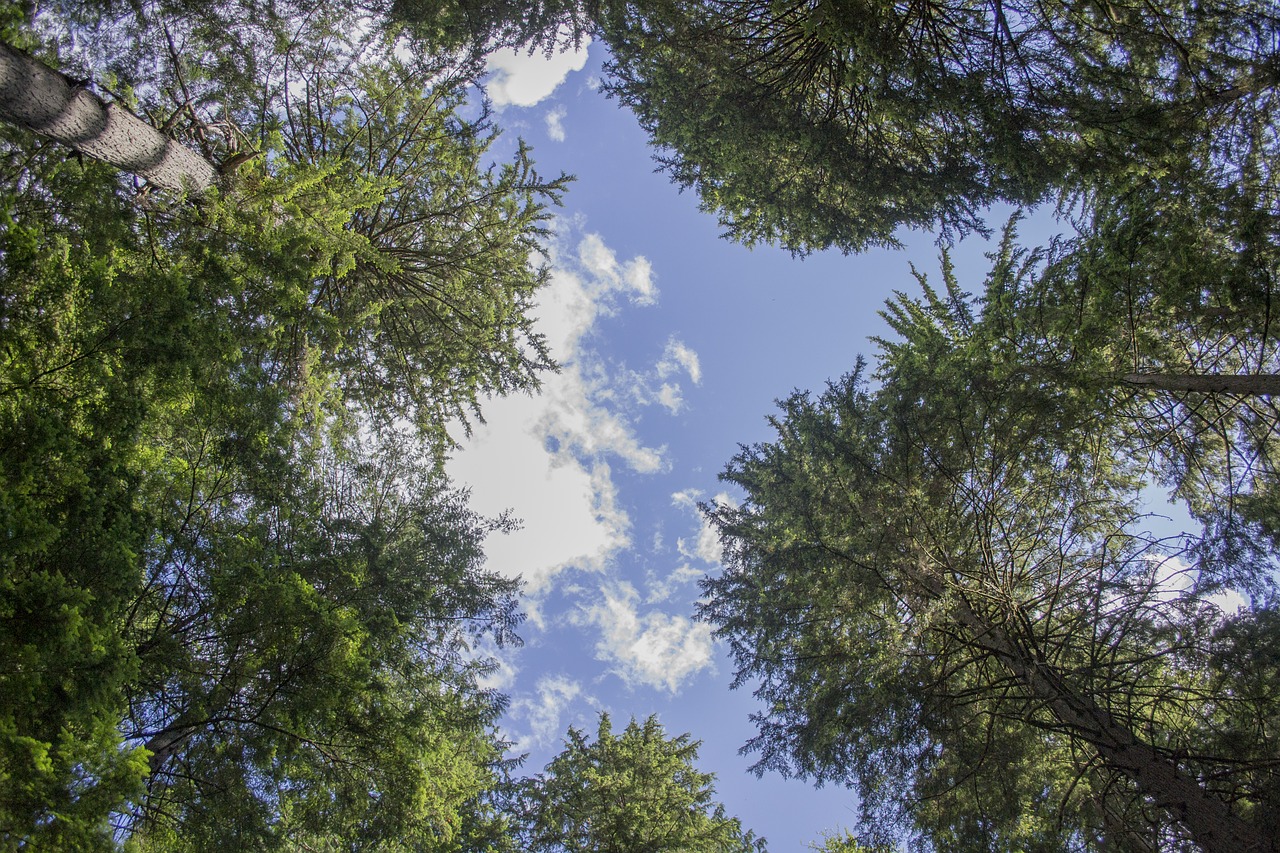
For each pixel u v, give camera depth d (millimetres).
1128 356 8008
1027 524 8672
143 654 5219
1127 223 7418
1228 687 6879
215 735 5699
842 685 8766
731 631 11539
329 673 5707
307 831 6930
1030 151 8039
